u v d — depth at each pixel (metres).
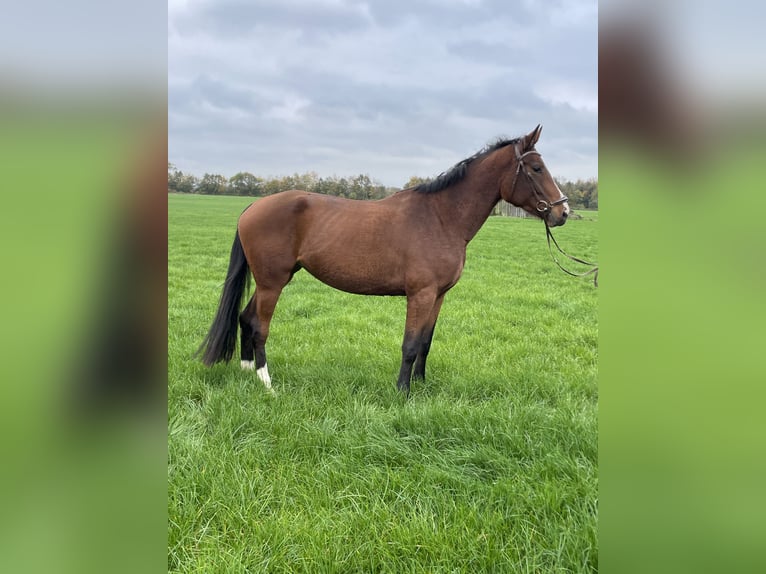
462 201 4.33
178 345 5.41
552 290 9.91
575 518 2.41
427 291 4.29
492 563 2.21
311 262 4.45
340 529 2.39
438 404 3.68
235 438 3.38
